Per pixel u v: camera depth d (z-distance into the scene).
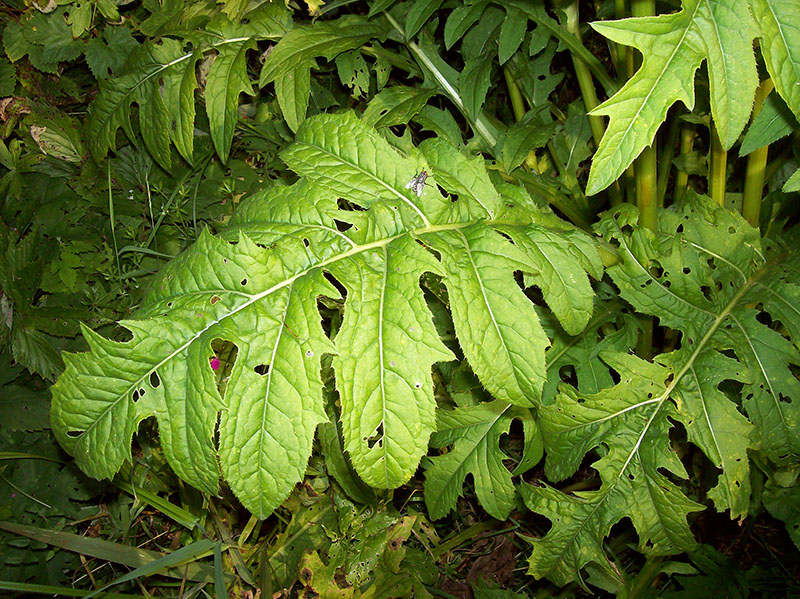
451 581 0.73
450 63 0.84
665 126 0.78
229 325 0.44
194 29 0.66
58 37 0.72
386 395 0.44
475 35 0.69
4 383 0.67
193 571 0.65
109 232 0.74
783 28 0.42
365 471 0.44
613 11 0.68
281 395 0.43
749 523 0.67
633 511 0.55
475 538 0.75
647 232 0.58
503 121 0.87
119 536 0.68
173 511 0.62
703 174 0.72
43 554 0.65
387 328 0.44
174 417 0.44
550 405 0.57
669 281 0.58
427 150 0.53
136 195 0.76
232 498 0.67
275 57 0.64
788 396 0.54
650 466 0.54
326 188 0.48
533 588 0.73
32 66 0.77
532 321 0.45
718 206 0.62
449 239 0.48
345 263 0.46
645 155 0.58
